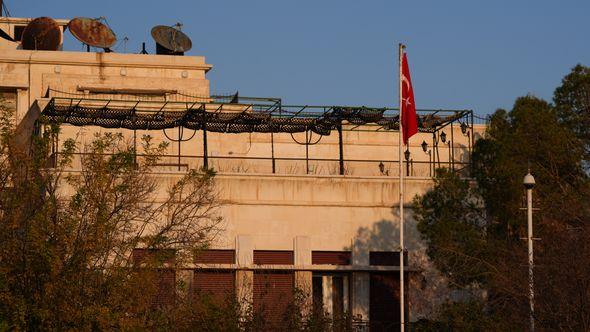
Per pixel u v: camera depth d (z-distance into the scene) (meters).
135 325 126.69
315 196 173.00
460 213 153.62
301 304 158.75
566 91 169.12
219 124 182.25
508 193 152.00
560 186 155.62
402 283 147.88
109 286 127.38
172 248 140.12
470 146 191.12
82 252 126.75
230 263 168.25
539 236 149.88
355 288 170.75
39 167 133.88
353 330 161.12
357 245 172.38
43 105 185.50
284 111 182.62
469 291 152.25
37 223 127.06
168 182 165.00
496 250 147.12
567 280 131.50
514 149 157.25
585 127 166.12
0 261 126.88
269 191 171.50
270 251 170.25
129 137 193.75
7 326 123.25
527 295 134.62
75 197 132.38
